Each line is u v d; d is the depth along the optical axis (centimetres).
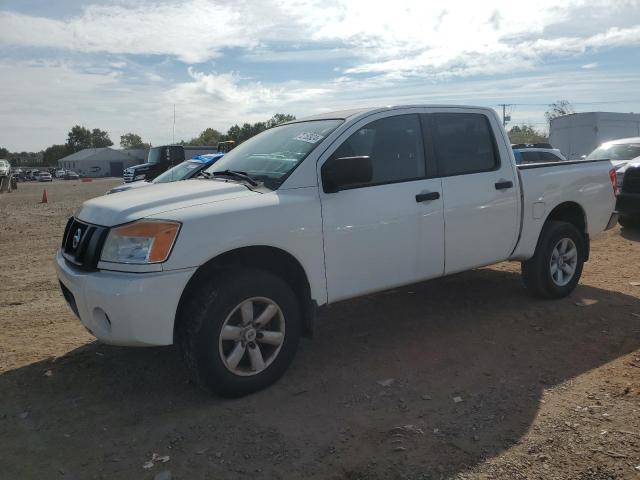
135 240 350
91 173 10006
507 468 298
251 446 324
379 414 357
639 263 770
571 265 600
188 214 359
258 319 383
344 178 399
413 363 437
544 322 522
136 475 300
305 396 384
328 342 487
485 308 567
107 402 383
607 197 632
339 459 310
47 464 313
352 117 452
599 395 376
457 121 511
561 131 2589
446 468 298
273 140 483
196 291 371
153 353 464
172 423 352
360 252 430
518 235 541
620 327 507
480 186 504
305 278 408
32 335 516
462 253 496
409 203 455
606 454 308
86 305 361
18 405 381
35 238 1182
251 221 375
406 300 602
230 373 372
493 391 386
